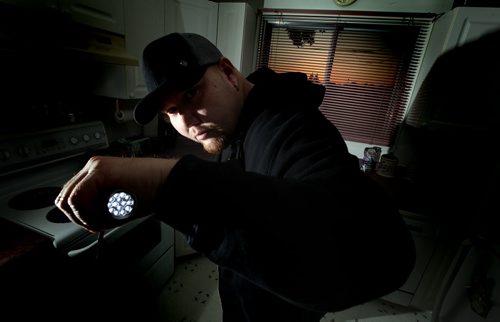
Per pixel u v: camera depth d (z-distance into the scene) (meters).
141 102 0.47
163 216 0.27
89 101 1.83
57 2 1.09
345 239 0.27
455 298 1.34
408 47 1.95
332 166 0.35
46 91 1.58
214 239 0.28
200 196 0.25
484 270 1.20
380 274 0.29
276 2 2.17
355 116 2.22
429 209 1.53
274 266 0.26
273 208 0.25
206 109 0.51
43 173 1.44
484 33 1.43
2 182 1.27
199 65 0.47
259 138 0.51
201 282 1.92
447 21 1.61
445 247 1.60
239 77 0.60
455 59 1.53
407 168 1.97
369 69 2.08
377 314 1.80
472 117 1.47
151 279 1.60
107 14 1.33
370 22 2.02
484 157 1.43
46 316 1.00
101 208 0.27
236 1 2.22
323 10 2.03
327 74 2.19
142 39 1.61
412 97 2.04
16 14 0.98
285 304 0.56
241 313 0.67
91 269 1.14
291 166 0.39
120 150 1.74
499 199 1.32
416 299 1.76
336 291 0.27
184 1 1.80
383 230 0.29
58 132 1.47
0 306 0.85
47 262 0.97
